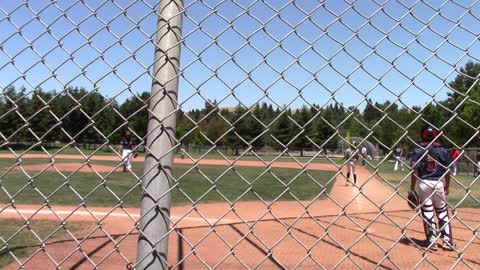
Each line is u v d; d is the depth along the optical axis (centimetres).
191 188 1326
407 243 592
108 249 536
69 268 458
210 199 1076
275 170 1803
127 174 1591
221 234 633
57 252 518
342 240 604
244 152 266
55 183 1335
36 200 1000
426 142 400
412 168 288
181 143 248
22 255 503
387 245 575
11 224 718
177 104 238
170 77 237
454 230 700
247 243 577
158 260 234
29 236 618
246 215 831
